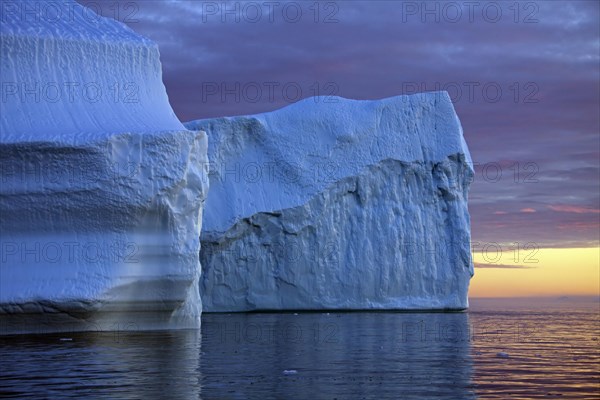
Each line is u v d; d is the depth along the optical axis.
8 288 48.12
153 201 50.94
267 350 41.72
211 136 87.50
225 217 84.06
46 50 53.81
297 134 88.12
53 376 32.00
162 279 51.47
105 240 50.41
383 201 87.44
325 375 32.50
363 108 90.06
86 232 50.28
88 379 31.25
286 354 39.84
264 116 89.44
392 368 34.72
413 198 88.12
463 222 88.44
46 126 51.41
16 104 51.97
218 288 84.31
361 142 87.81
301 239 85.00
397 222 87.06
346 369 34.28
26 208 49.16
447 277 87.50
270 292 84.75
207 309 84.19
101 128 52.22
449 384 30.38
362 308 85.50
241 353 40.09
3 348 41.34
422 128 89.38
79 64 54.44
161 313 52.94
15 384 30.08
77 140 49.19
